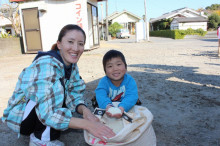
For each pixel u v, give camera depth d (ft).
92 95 11.85
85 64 22.72
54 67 5.67
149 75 16.96
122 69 6.99
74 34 5.80
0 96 12.21
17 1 31.68
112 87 7.49
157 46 46.57
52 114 5.38
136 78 15.94
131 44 54.90
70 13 31.86
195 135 7.45
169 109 9.84
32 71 5.68
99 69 19.71
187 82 14.53
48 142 6.02
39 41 32.48
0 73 18.94
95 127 5.43
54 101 5.47
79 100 7.16
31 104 5.84
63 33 5.88
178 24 105.19
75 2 31.42
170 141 7.07
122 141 5.37
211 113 9.26
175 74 17.16
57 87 5.56
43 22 31.63
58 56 6.05
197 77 15.96
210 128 7.93
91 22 36.29
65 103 7.00
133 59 26.96
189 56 28.40
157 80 15.23
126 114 6.02
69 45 5.82
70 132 7.86
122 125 5.90
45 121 5.44
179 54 30.99
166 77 16.14
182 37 85.15
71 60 6.01
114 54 6.97
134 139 5.45
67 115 5.50
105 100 6.98
